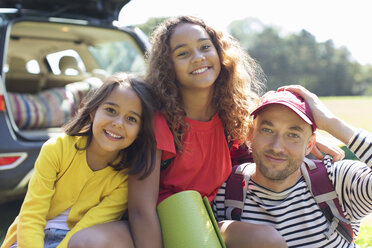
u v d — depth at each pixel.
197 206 1.62
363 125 6.71
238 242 1.62
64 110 3.78
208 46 1.88
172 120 1.80
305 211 1.73
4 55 3.06
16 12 3.52
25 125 3.49
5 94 2.80
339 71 47.94
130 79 1.78
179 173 1.84
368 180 1.62
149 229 1.63
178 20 1.92
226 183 1.91
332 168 1.77
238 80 2.02
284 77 46.75
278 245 1.56
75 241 1.48
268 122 1.73
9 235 1.78
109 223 1.64
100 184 1.77
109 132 1.69
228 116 1.97
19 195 2.82
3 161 2.71
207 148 1.88
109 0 3.82
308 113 1.75
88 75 4.80
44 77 4.60
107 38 4.35
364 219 2.69
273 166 1.72
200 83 1.84
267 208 1.77
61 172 1.74
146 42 4.06
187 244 1.56
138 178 1.70
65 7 3.71
